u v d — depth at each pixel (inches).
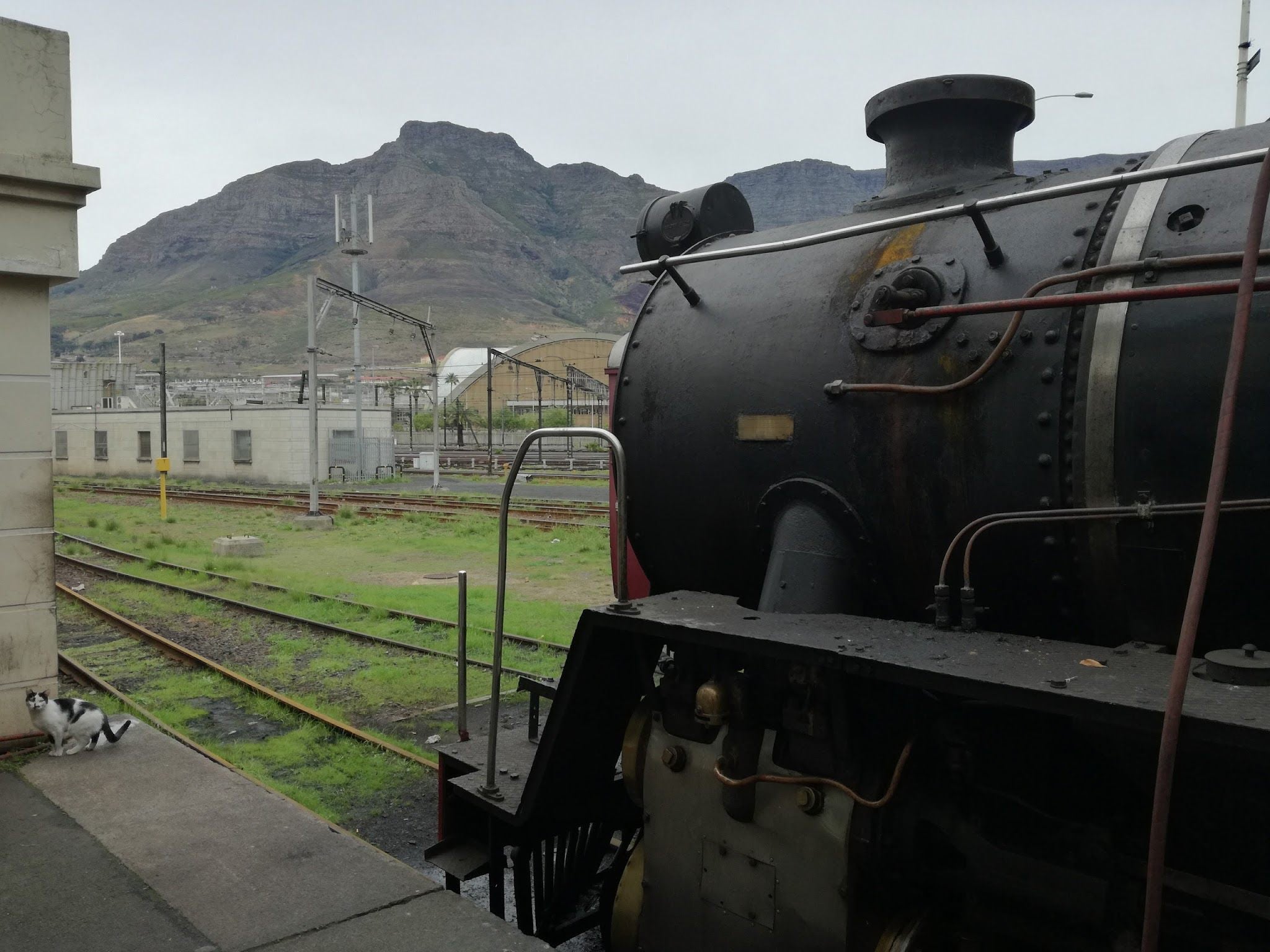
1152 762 89.3
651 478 144.2
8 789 173.8
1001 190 124.3
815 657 96.0
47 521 199.3
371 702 292.7
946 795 103.8
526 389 5246.1
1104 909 90.7
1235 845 85.6
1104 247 102.2
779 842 108.9
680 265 143.4
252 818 161.6
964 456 108.2
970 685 84.0
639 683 136.9
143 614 438.3
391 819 209.3
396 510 975.0
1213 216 96.2
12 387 193.2
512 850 150.9
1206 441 91.7
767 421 126.5
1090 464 98.6
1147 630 97.8
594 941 159.8
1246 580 90.4
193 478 1694.1
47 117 192.1
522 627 391.9
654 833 123.5
